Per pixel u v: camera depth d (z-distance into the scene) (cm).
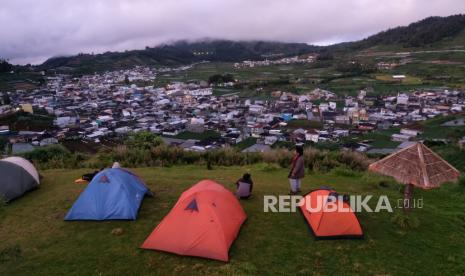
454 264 638
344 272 607
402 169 739
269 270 611
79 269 622
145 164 1465
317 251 673
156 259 648
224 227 686
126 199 830
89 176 1161
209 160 1545
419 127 5856
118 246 696
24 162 1074
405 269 619
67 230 772
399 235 742
